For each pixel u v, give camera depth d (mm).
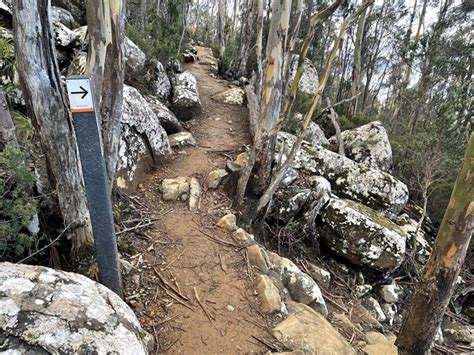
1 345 1342
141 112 4566
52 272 1787
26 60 2105
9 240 2303
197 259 3283
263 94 4090
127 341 1629
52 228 2771
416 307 3273
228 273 3182
